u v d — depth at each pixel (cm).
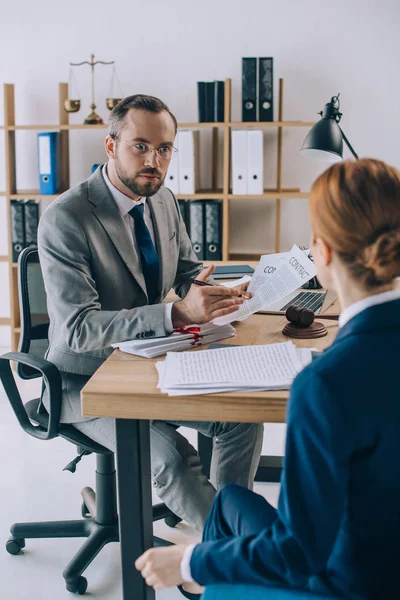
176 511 180
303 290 231
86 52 408
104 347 180
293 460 97
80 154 418
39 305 222
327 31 391
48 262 191
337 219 100
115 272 199
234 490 135
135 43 404
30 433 205
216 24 397
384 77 393
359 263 100
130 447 156
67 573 207
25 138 419
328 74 396
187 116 409
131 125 193
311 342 175
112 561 223
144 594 166
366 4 387
